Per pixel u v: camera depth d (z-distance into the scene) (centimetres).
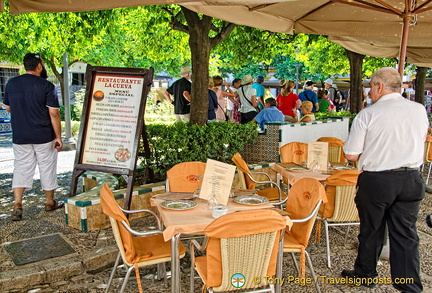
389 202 319
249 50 973
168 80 2781
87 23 791
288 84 941
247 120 880
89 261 391
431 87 1891
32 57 506
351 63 1082
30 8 330
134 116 472
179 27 681
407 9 392
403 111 311
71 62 1736
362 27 548
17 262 383
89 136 488
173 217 302
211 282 258
